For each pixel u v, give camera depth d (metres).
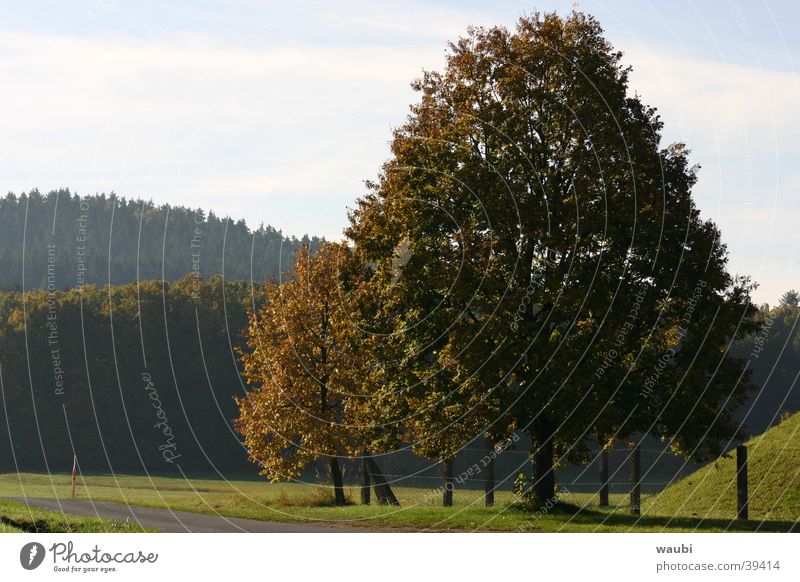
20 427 151.88
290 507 51.09
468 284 43.97
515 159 45.88
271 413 60.53
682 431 43.78
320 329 60.41
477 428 43.84
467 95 47.88
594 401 42.50
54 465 151.38
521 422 43.59
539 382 42.44
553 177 45.50
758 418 155.62
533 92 46.12
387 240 48.38
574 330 44.44
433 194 46.44
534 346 42.84
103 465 151.88
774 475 47.34
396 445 48.09
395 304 46.75
